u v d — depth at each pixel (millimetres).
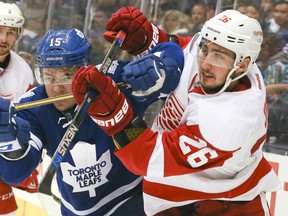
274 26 5812
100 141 3904
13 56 5793
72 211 4102
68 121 3943
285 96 5660
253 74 3584
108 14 7336
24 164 3811
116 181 4012
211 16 6363
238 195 3768
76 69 3803
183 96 3670
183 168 3414
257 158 3766
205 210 3842
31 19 8453
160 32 4160
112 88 3260
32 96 4043
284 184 5445
